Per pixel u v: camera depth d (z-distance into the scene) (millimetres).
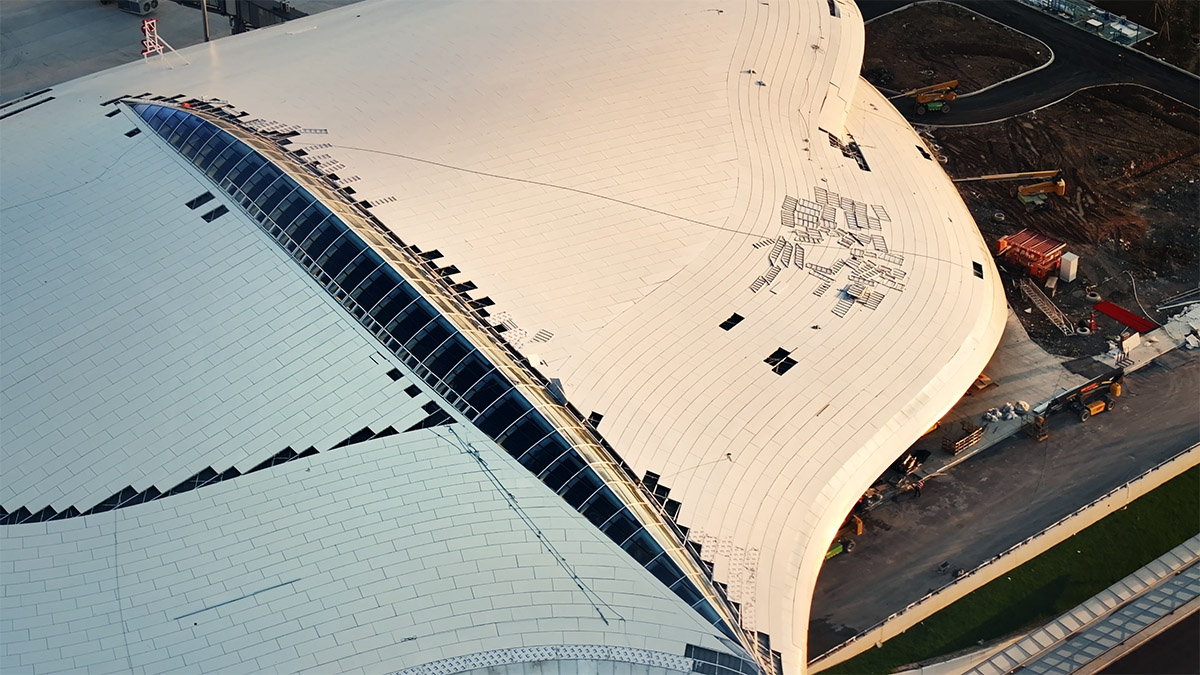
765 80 128125
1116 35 169125
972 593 97812
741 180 114062
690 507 85188
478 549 81500
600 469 85312
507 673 77125
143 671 76500
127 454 87375
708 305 100688
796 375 95688
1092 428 111688
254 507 84000
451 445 86438
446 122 113500
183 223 100250
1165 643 91750
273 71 120938
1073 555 100688
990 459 108625
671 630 78812
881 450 91812
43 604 80125
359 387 89375
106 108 113438
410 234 98938
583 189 108812
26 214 103250
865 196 117125
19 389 91500
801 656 79500
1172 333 122250
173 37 167250
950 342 101125
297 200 99062
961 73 163250
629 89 121750
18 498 85875
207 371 90938
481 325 92938
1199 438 110125
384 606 78875
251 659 76688
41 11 172875
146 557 82125
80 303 96062
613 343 95375
